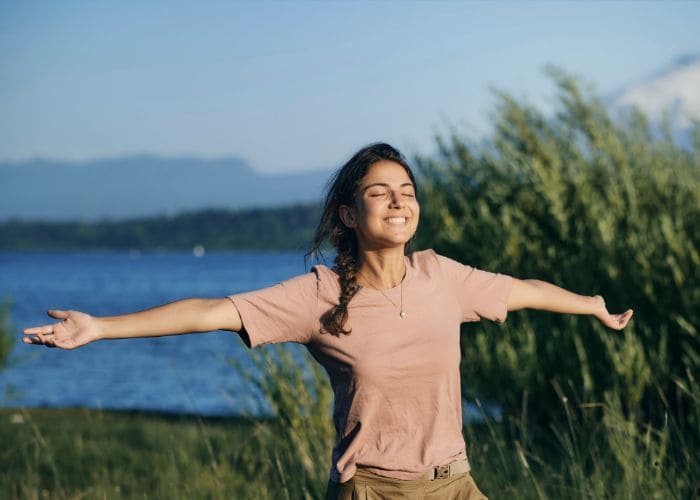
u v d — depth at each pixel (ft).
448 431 10.54
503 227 26.61
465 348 26.45
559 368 23.35
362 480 10.32
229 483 21.63
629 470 16.55
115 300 186.80
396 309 10.45
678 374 22.06
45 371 66.44
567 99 27.02
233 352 81.30
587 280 24.06
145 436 30.42
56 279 320.91
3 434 30.91
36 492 21.08
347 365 10.38
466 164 28.96
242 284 265.95
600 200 25.77
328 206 11.15
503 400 24.70
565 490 17.56
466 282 11.08
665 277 23.24
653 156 26.45
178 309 10.18
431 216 28.84
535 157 27.12
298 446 20.63
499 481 18.72
